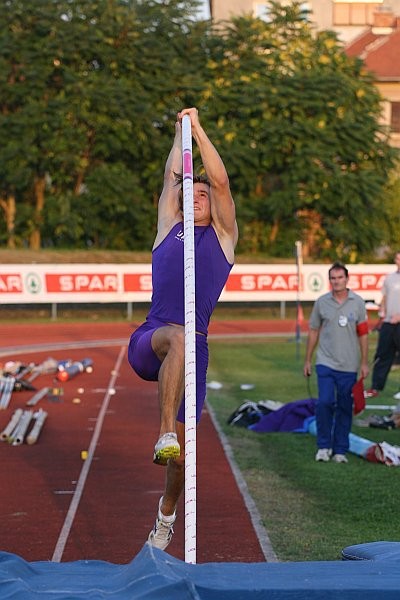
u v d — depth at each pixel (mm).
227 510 9156
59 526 8617
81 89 45000
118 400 17562
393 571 4277
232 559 7508
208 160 5926
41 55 45375
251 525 8562
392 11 70500
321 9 68312
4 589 4164
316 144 46281
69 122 45625
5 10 45344
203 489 10086
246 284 40531
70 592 4133
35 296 39062
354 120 47719
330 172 46688
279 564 4449
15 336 33219
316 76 46562
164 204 6230
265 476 10711
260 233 49594
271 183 49750
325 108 46812
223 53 49219
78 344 30094
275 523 8609
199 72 48656
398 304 17469
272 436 13484
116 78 47094
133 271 40188
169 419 5344
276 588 3898
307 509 9164
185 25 49188
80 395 18234
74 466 11445
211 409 15992
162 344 5719
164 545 6504
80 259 45094
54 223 46781
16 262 43188
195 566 4297
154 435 13734
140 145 47438
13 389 18438
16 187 46562
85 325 37906
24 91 45469
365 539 8047
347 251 49750
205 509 9195
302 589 3896
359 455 11852
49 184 49250
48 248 48781
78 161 45812
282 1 65312
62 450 12516
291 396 17750
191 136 5469
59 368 21094
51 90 46688
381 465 11367
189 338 4797
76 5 46375
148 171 48500
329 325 11492
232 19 49500
